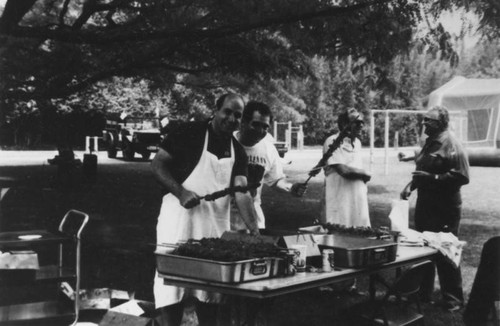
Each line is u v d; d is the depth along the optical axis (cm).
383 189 1853
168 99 1867
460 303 634
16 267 490
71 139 1112
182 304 456
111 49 973
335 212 680
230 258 365
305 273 400
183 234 458
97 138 3011
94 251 864
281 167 578
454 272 629
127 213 1256
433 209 654
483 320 501
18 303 588
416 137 3559
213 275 360
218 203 469
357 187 679
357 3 830
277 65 1134
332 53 949
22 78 805
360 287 709
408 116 3531
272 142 579
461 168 643
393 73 1009
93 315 546
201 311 473
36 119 924
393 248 450
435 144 654
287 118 3719
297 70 1219
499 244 491
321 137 4022
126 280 705
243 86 1519
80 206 1330
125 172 2162
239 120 462
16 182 1730
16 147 3022
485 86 2517
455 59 855
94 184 1766
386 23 839
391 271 801
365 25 853
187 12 867
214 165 465
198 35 854
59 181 1661
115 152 2838
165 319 451
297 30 881
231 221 543
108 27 970
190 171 464
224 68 1192
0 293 610
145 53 1025
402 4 802
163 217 469
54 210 1262
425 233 566
